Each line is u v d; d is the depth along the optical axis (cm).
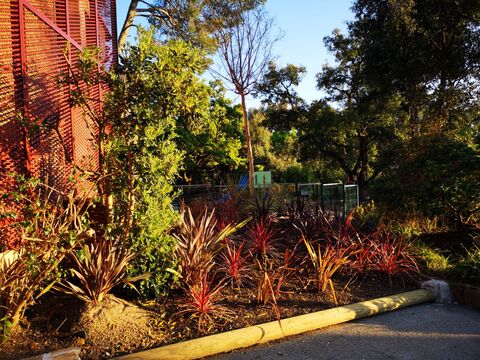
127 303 504
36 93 662
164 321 481
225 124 2822
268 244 717
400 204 948
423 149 948
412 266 675
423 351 442
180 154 587
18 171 581
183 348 416
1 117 557
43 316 476
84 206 577
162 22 2111
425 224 992
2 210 500
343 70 2891
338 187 1499
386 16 2216
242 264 646
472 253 724
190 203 1012
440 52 2114
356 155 3092
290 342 462
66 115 779
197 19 1892
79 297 479
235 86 1461
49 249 445
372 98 2797
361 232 826
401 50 2094
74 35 884
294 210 947
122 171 539
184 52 568
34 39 670
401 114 2784
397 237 815
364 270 659
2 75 572
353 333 486
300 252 746
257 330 457
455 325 511
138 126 543
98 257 487
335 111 2852
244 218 895
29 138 592
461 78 2133
